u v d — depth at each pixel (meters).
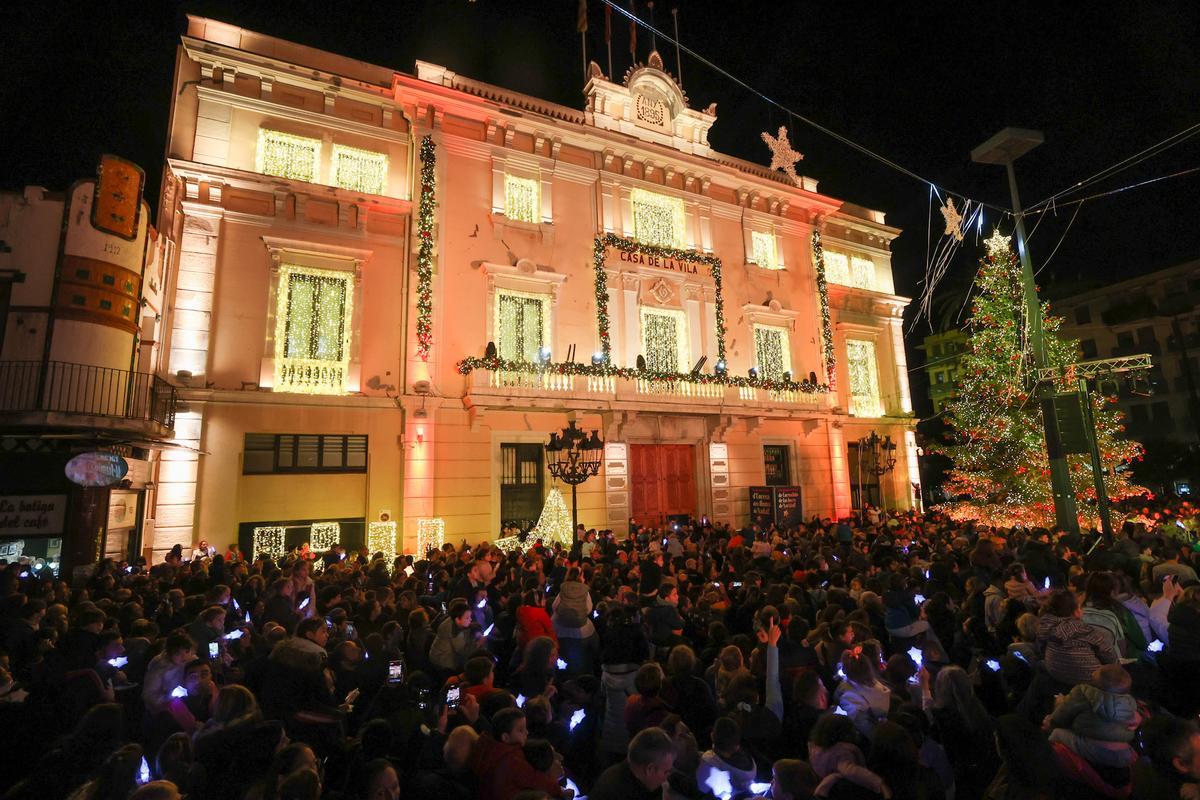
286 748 3.42
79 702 4.88
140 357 14.38
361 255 17.67
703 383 21.66
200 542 14.55
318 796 3.11
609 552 13.62
